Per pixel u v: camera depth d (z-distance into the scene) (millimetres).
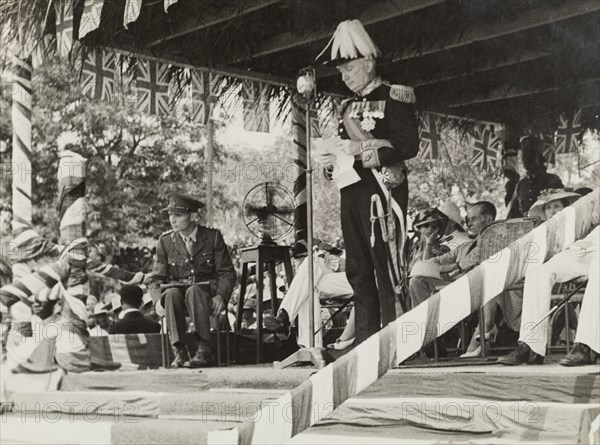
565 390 4938
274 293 8469
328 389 4949
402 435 5461
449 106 10805
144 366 8477
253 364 8242
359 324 6820
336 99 10148
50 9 7398
